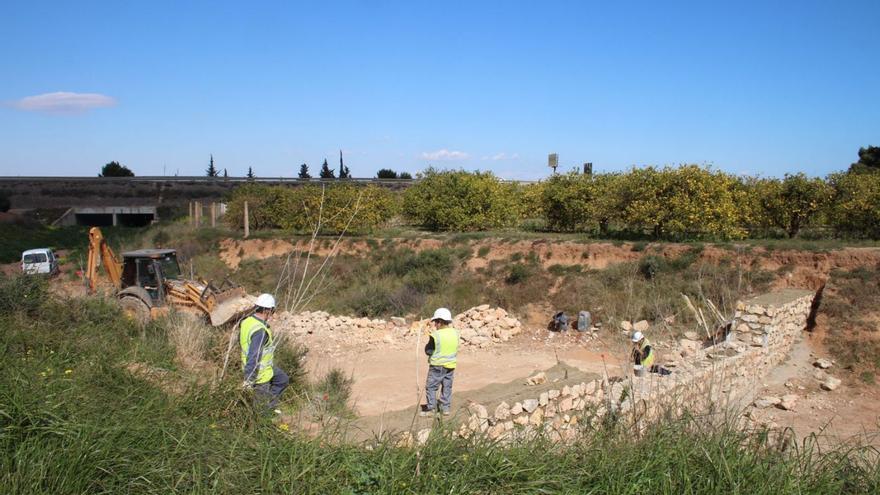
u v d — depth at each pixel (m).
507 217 29.73
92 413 5.18
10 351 6.96
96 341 8.32
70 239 38.50
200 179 58.22
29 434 4.64
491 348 17.06
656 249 19.97
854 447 5.86
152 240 32.97
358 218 28.41
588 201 26.47
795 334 15.35
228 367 7.70
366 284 22.98
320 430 6.45
